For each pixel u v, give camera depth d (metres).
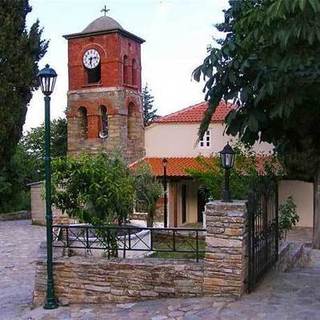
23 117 27.78
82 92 31.02
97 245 9.99
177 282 8.38
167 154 29.39
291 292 8.27
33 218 27.20
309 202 25.98
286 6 4.45
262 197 9.16
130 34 31.19
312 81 6.13
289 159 17.08
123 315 7.78
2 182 29.44
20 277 13.59
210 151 28.25
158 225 21.84
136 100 32.00
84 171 9.66
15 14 26.80
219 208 8.05
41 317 8.27
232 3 7.34
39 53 28.25
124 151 30.16
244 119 7.69
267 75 6.48
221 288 8.06
